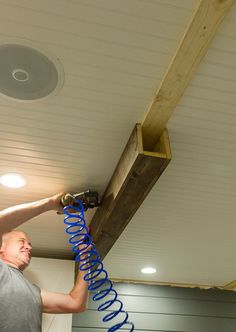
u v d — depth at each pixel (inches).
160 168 68.7
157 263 134.3
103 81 60.6
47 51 55.0
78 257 83.3
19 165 78.9
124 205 79.0
